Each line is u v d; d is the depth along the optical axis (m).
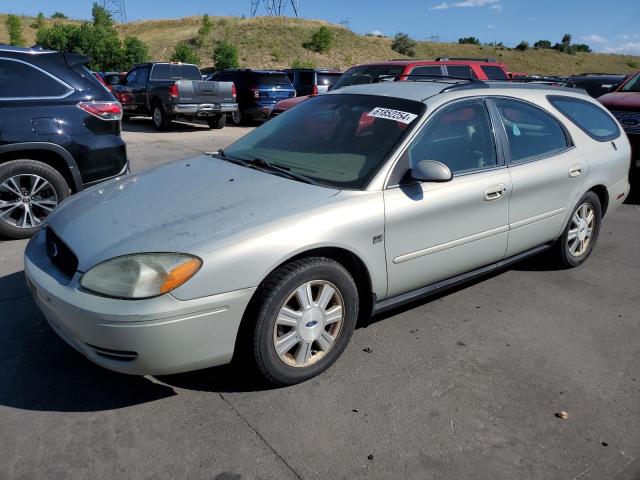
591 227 5.05
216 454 2.54
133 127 15.39
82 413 2.79
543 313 4.14
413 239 3.42
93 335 2.60
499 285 4.64
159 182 3.53
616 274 5.00
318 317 3.07
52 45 40.53
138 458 2.50
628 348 3.67
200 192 3.25
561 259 4.89
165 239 2.73
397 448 2.64
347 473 2.47
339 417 2.84
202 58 49.16
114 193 3.43
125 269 2.61
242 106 16.36
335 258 3.20
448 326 3.86
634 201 8.08
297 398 2.97
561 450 2.68
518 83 4.57
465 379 3.23
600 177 4.84
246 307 2.80
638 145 7.79
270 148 3.91
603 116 5.19
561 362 3.46
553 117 4.56
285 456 2.55
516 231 4.17
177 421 2.76
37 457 2.48
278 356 2.95
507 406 3.00
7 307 3.87
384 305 3.48
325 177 3.38
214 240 2.71
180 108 14.24
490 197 3.83
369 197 3.21
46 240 3.21
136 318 2.53
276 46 50.78
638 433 2.82
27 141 5.16
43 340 3.46
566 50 75.25
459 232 3.69
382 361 3.38
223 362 2.83
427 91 3.89
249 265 2.72
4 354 3.29
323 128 3.89
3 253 4.96
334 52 52.56
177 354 2.65
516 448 2.68
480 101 3.99
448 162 3.67
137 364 2.63
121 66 40.25
